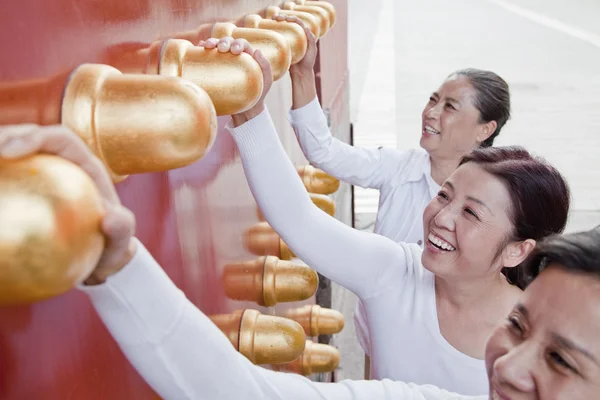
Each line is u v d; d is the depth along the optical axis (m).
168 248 0.53
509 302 0.87
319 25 1.00
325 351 1.29
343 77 3.11
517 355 0.49
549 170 0.82
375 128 5.54
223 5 0.70
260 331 0.79
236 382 0.48
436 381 0.88
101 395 0.40
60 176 0.23
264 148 0.78
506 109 1.38
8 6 0.28
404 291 0.90
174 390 0.43
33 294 0.22
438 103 1.39
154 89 0.32
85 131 0.31
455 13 11.67
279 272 1.02
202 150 0.33
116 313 0.39
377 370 0.94
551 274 0.49
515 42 9.26
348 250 0.87
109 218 0.25
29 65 0.30
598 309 0.45
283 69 0.58
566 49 8.69
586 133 5.29
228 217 0.79
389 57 8.41
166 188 0.53
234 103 0.44
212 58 0.44
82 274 0.24
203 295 0.65
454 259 0.83
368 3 12.88
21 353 0.30
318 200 1.39
